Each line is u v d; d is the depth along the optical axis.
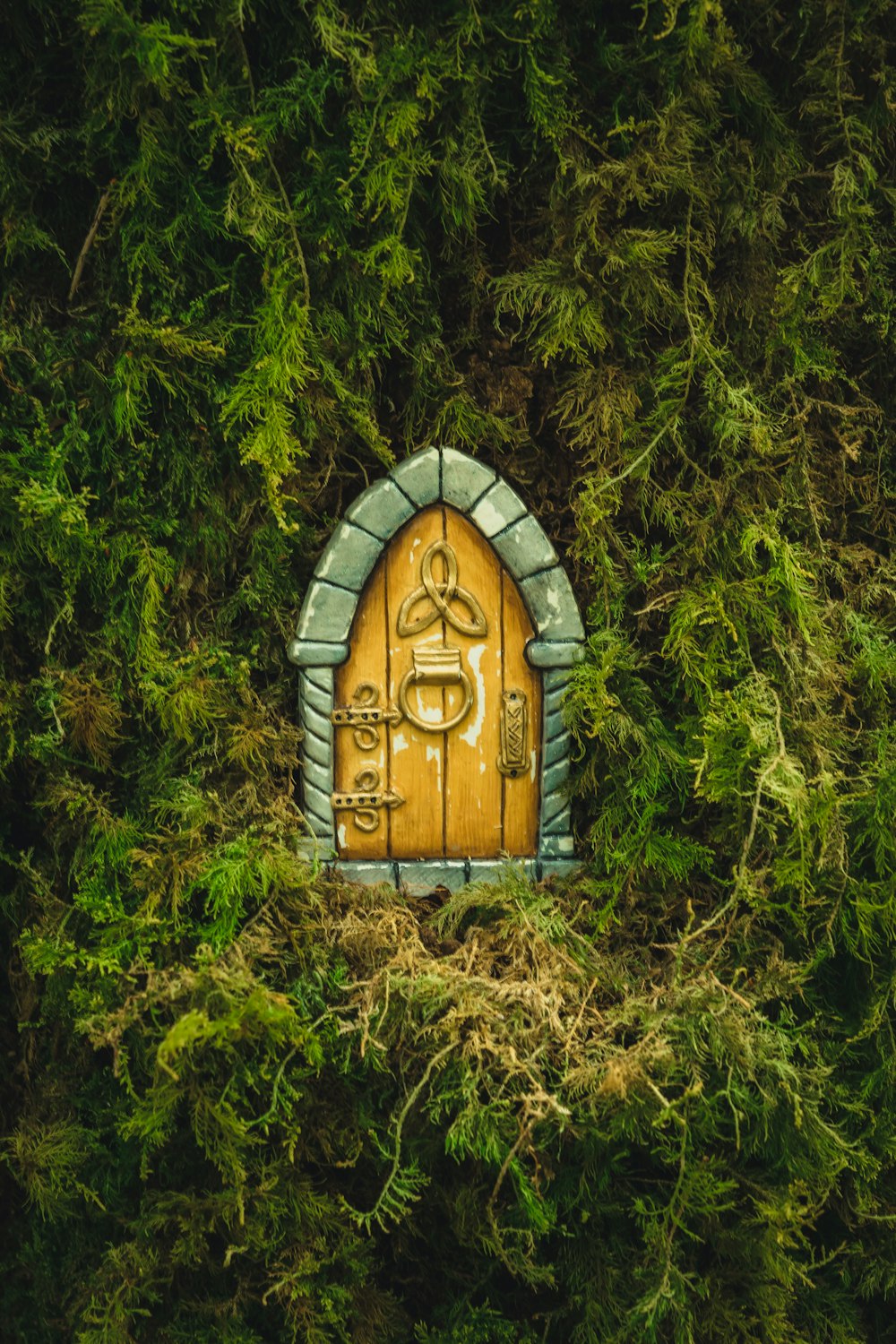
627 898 1.16
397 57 1.03
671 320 1.13
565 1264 1.13
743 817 1.12
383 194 1.04
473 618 1.13
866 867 1.17
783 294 1.13
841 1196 1.17
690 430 1.16
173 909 1.07
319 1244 1.09
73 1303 1.13
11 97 1.06
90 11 0.96
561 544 1.19
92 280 1.11
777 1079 1.07
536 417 1.19
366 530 1.10
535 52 1.06
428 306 1.13
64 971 1.09
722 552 1.15
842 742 1.17
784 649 1.14
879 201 1.18
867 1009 1.17
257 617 1.14
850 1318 1.17
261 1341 1.08
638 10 1.09
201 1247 1.08
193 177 1.05
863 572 1.23
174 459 1.10
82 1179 1.13
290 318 1.05
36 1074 1.18
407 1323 1.15
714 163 1.11
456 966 1.09
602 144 1.09
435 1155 1.11
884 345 1.21
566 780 1.16
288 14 1.04
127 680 1.12
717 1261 1.15
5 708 1.09
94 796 1.11
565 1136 1.07
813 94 1.12
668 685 1.18
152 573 1.09
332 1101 1.11
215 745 1.10
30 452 1.07
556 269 1.11
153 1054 1.03
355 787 1.14
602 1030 1.07
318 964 1.08
